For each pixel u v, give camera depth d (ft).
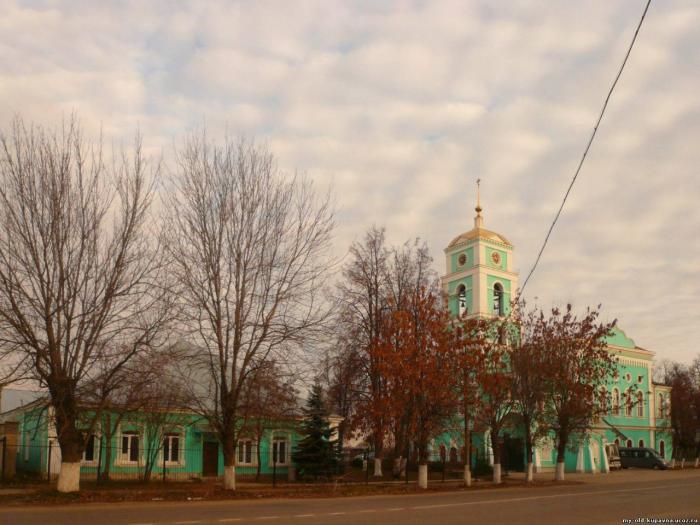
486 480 128.77
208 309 86.79
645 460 188.14
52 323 73.56
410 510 64.85
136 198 80.28
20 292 72.79
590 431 160.76
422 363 101.09
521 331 131.13
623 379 202.49
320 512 61.67
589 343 130.41
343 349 123.65
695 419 208.54
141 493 76.79
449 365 106.01
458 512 63.36
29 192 74.33
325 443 120.78
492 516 60.13
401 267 132.57
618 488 101.55
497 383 112.68
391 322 108.88
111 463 108.88
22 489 82.48
